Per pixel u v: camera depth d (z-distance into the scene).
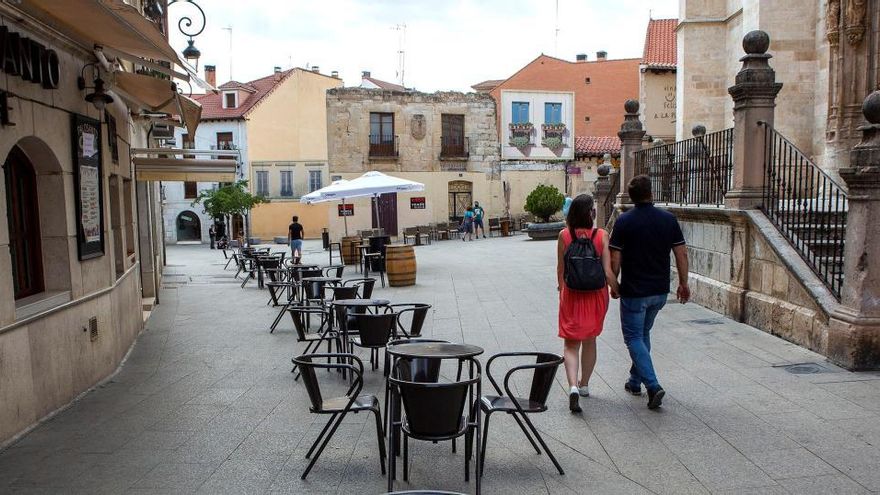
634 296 5.80
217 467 4.88
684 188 11.50
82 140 7.25
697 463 4.65
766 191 9.02
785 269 8.08
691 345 7.94
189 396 6.87
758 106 8.95
